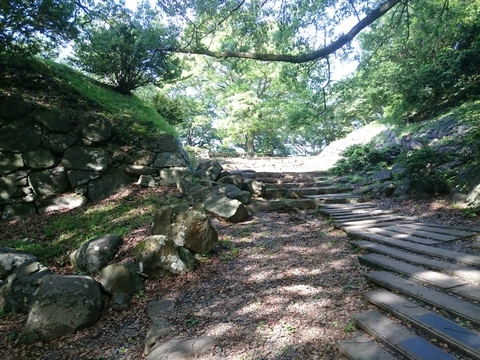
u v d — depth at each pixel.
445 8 7.70
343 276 3.27
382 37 9.08
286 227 5.16
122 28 7.27
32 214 5.84
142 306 3.25
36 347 2.83
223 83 19.14
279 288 3.19
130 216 5.57
